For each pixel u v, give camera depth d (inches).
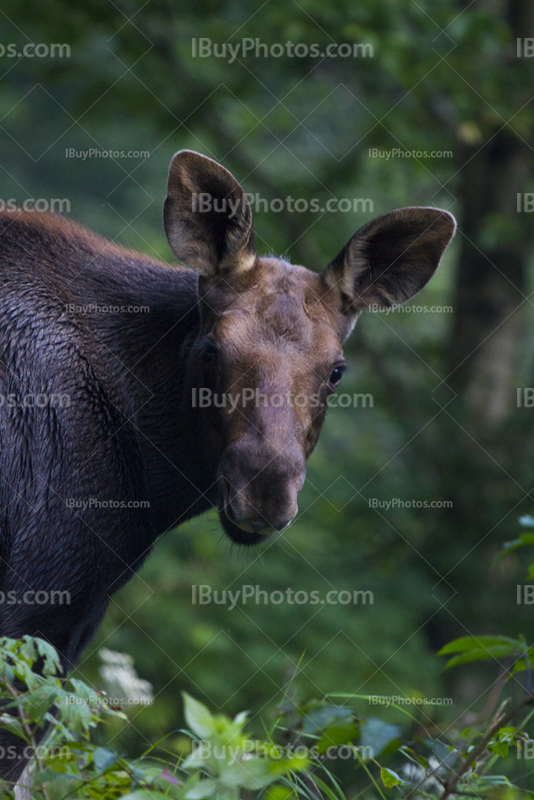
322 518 500.4
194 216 195.3
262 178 542.0
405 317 620.1
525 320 569.3
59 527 185.9
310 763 153.3
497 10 542.0
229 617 472.7
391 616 468.4
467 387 549.3
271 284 193.6
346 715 147.6
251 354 179.8
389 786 152.4
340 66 514.3
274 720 171.2
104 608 199.8
